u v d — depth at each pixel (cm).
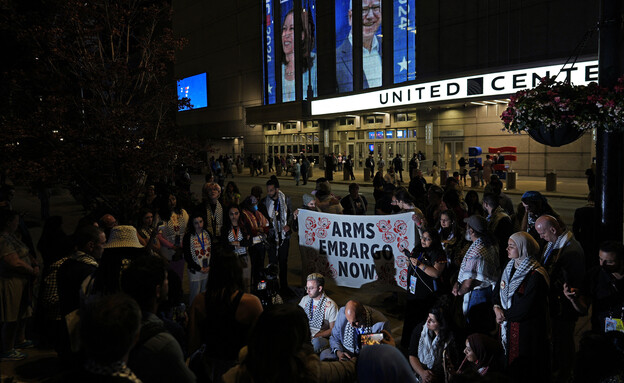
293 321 222
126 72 938
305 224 761
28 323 677
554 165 2870
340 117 4009
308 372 226
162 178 1016
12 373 520
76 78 973
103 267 342
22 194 2511
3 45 1070
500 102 2981
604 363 296
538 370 414
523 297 413
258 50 4788
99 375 196
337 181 3128
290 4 4378
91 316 200
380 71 3681
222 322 337
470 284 506
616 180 486
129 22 1016
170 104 1038
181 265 735
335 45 3991
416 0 3369
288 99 4534
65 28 920
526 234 425
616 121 450
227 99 5262
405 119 3628
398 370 255
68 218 1677
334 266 740
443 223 602
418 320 561
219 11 5250
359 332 420
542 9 2778
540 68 2367
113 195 941
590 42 2608
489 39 3027
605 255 392
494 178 887
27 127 852
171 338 259
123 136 888
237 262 349
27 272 564
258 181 3400
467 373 205
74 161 865
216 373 337
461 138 3234
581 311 428
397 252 689
